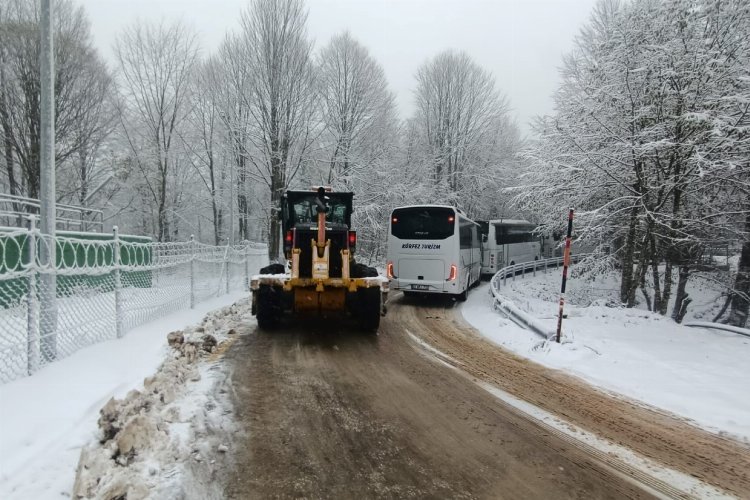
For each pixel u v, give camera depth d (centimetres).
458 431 450
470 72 3419
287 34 2345
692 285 1891
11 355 474
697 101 1268
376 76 2762
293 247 905
